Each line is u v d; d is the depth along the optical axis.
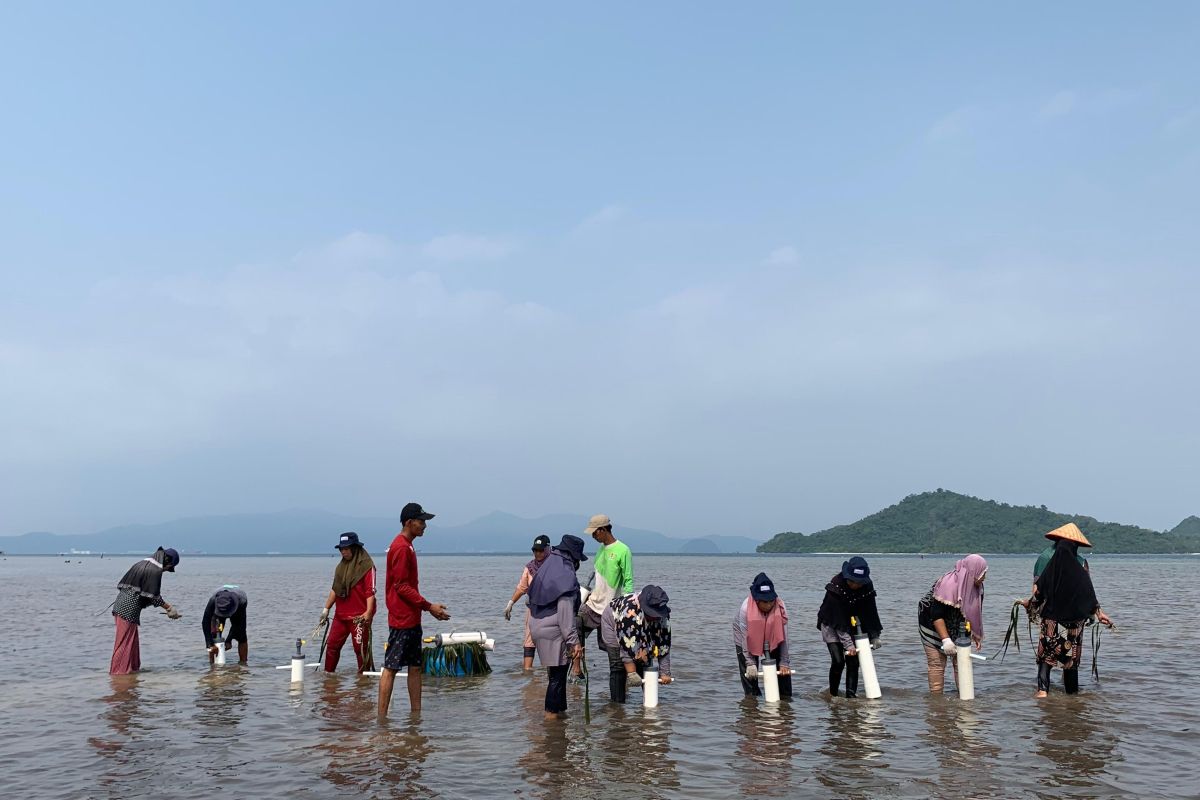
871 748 9.01
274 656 16.78
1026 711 10.88
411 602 10.73
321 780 7.90
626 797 7.38
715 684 13.30
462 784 7.77
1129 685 12.81
